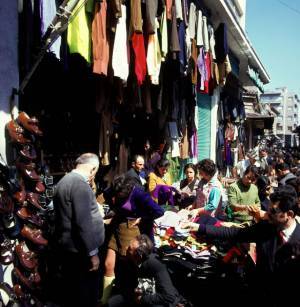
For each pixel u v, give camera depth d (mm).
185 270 3711
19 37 3375
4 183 2973
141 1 4430
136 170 5633
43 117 4422
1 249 2977
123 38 4188
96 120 5457
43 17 3193
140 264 3471
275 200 2678
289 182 4785
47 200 3781
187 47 6332
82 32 3600
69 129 4918
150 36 4781
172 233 4180
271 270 2738
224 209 5398
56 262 3590
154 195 5547
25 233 3174
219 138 12039
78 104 5094
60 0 3461
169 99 7242
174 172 8219
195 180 5973
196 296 3664
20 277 3133
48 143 4531
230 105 13586
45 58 4047
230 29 9875
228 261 3707
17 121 3209
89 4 3615
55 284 3600
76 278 3367
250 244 3615
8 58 3225
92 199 3293
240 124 15266
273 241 2762
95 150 5488
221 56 8617
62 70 4469
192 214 4625
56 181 4633
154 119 7453
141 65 4605
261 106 20625
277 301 2713
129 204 3998
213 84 8430
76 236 3264
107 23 3936
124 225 4016
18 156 3242
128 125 6555
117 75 4137
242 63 13641
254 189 5312
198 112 10477
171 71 6879
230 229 3219
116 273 4051
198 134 10547
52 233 3539
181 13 5488
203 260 3820
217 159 12094
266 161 13992
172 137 7734
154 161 6805
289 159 12523
